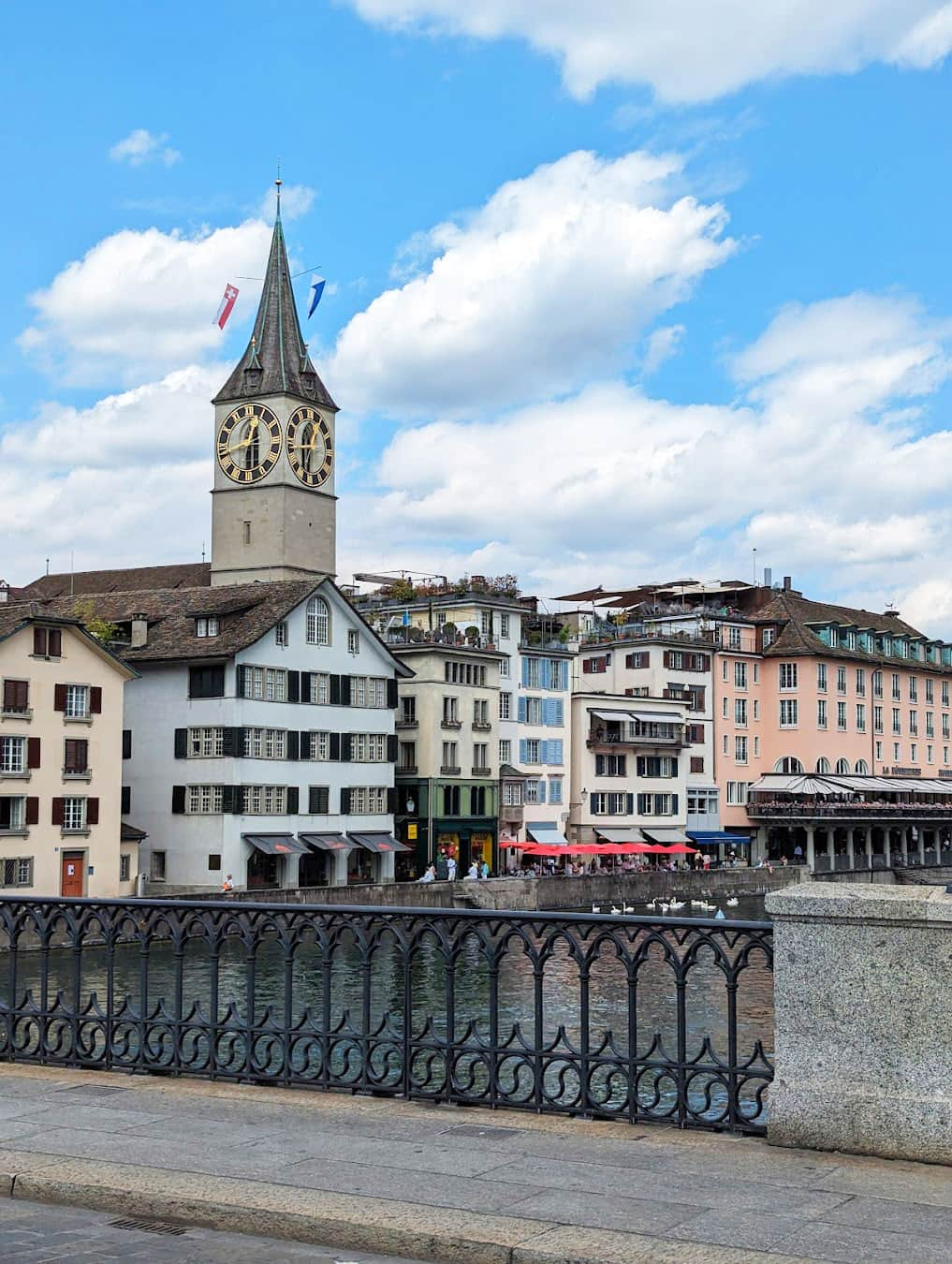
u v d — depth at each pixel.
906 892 9.03
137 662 71.88
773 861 108.44
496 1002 10.17
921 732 126.31
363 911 10.66
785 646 112.12
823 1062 8.96
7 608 60.22
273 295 100.69
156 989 41.22
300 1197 7.84
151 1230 7.74
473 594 88.31
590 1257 6.93
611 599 127.56
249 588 75.50
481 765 86.88
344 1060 10.68
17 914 12.06
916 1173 8.37
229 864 69.38
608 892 83.44
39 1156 8.71
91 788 61.81
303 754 73.88
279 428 98.19
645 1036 28.83
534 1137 9.23
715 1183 8.16
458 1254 7.17
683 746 101.25
